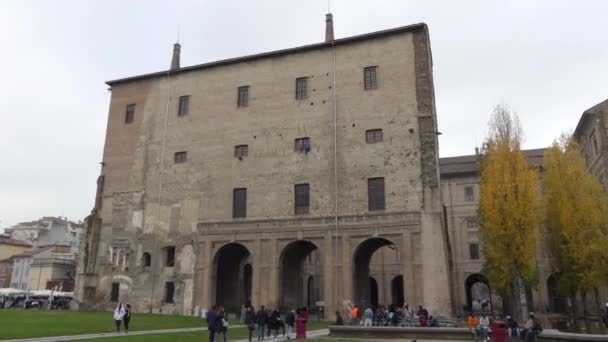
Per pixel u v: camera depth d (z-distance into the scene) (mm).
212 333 22484
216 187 47781
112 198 52219
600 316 44344
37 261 101000
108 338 24016
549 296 68812
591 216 47250
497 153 46969
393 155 42250
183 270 46688
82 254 51531
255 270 43812
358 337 29297
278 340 27031
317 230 42562
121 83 55781
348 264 40875
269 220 44469
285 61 48625
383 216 40844
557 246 49969
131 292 48219
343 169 43438
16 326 27734
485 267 47906
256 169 46656
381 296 75188
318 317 46219
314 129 45531
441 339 27703
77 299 50062
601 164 55781
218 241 45969
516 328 31531
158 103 53125
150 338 24609
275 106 47688
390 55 44688
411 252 39438
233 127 48844
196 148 49844
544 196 52875
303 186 44594
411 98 43000
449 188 78812
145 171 51438
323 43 47000
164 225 48844
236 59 50312
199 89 51719
